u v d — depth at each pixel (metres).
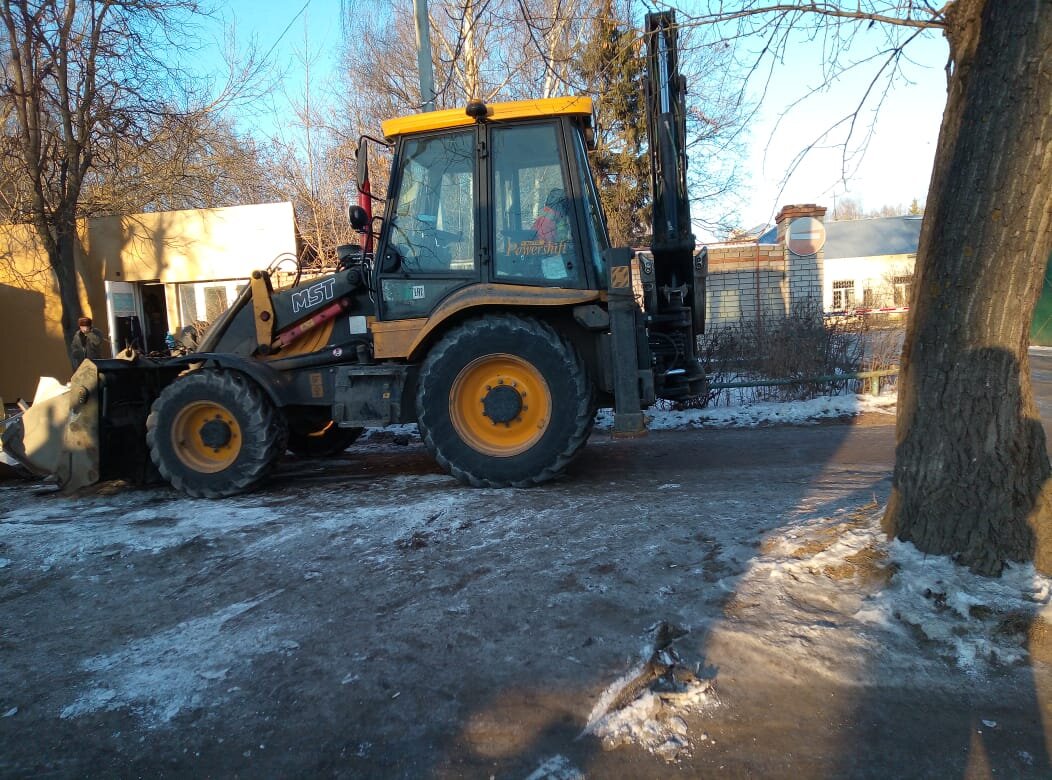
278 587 3.74
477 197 5.50
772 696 2.57
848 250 28.30
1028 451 3.08
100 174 13.40
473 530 4.41
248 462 5.70
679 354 7.04
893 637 2.85
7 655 3.19
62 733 2.59
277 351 6.14
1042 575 2.97
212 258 13.54
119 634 3.34
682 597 3.29
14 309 13.13
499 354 5.39
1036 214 2.90
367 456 7.62
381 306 5.68
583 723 2.48
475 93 10.06
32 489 6.45
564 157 5.47
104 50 11.27
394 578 3.75
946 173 3.09
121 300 13.41
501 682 2.74
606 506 4.79
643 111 7.65
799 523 4.08
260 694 2.77
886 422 8.12
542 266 5.48
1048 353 14.20
